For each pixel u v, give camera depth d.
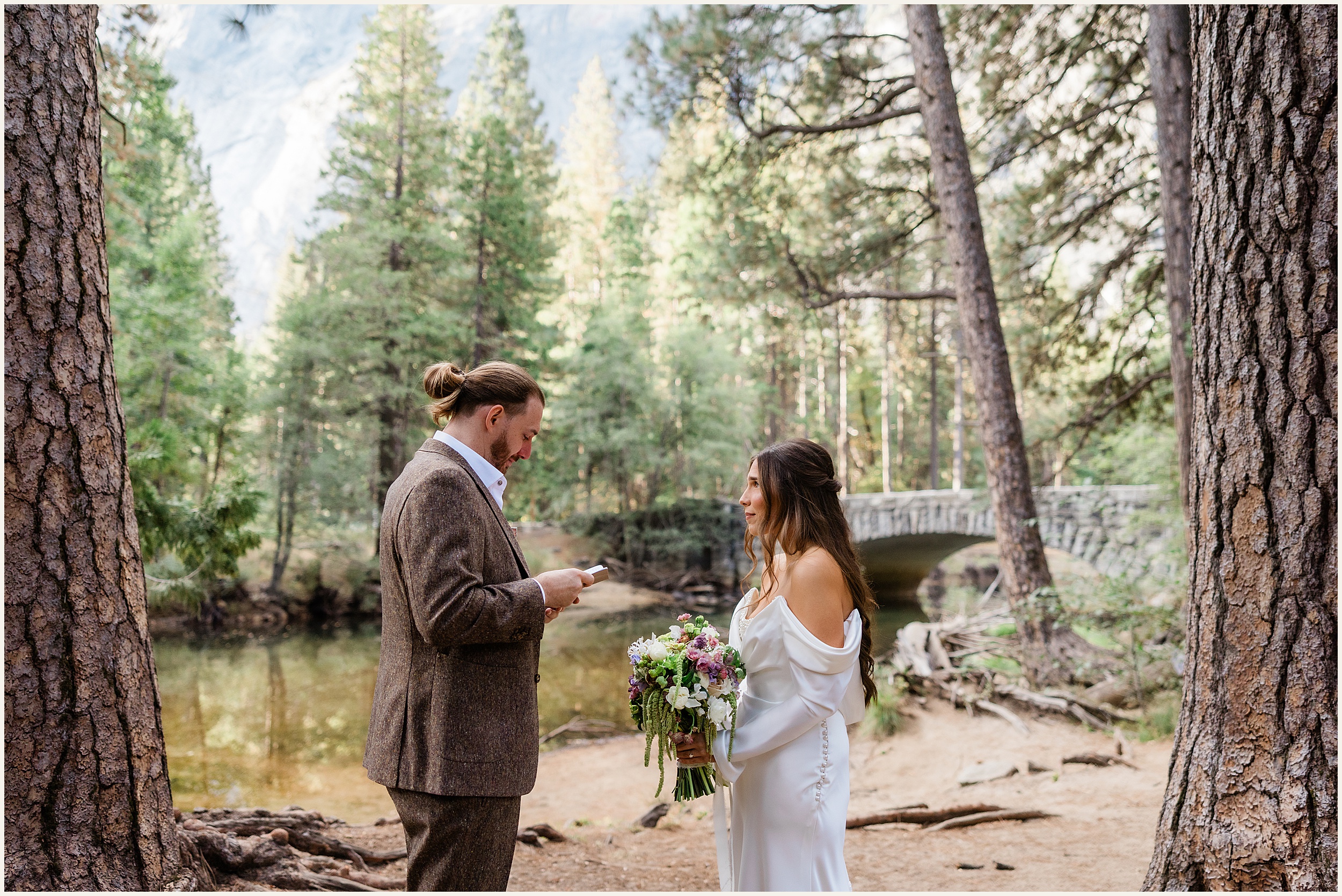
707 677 2.01
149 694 2.21
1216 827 2.09
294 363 20.22
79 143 2.17
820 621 2.02
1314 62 2.01
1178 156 7.35
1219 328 2.15
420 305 23.14
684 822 5.11
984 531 16.67
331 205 22.78
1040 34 10.08
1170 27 7.34
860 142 11.25
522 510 29.62
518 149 30.59
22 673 1.97
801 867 2.01
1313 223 2.00
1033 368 11.42
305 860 3.12
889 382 35.03
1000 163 10.77
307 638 17.33
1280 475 2.03
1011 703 7.73
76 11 2.20
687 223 23.77
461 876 1.89
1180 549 7.61
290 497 20.05
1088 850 3.81
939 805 5.04
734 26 9.95
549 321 31.89
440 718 1.87
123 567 2.17
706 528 23.81
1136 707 7.29
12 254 2.03
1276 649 2.01
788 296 11.28
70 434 2.07
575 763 7.91
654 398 23.98
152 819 2.16
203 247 28.98
